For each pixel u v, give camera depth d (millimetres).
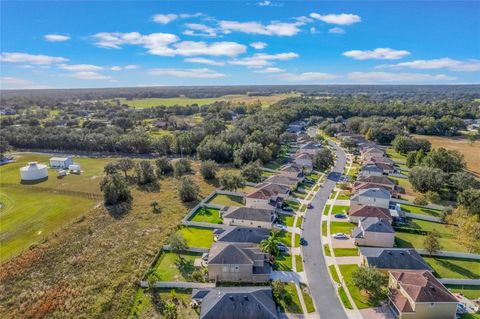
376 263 60844
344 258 67188
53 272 62562
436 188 101875
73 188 112188
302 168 125875
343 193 104812
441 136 197125
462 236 74438
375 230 71562
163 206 93500
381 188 96625
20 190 110688
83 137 169125
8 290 57656
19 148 173875
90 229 79625
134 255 67500
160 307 52844
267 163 139625
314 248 71125
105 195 95500
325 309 52656
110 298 54688
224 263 58625
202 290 54062
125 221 84188
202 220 83938
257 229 71688
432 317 50125
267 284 58594
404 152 159250
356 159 148875
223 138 155250
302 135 189000
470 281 58906
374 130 181375
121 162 122062
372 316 51188
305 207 93500
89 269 63125
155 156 159375
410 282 53438
